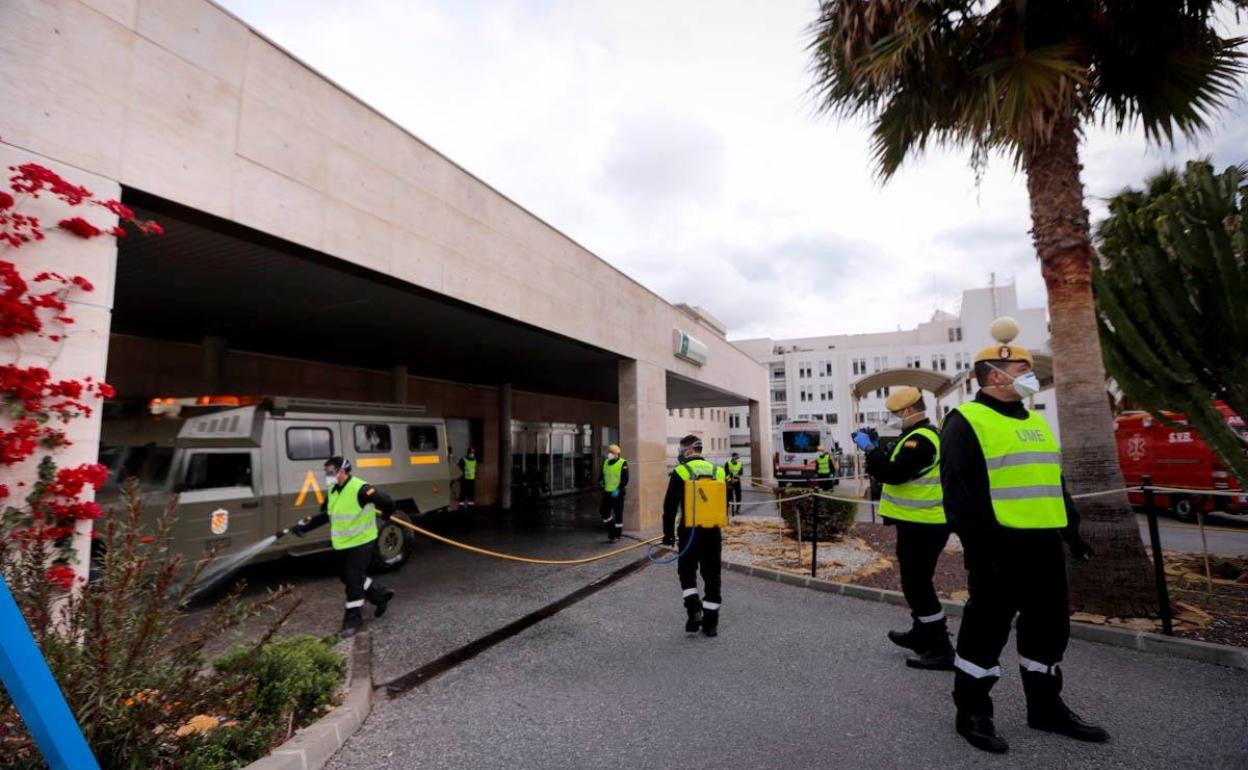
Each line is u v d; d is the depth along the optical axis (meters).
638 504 12.36
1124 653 4.36
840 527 9.95
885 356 60.75
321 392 13.85
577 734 3.30
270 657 3.43
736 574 7.95
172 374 11.22
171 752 2.71
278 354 12.95
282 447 7.70
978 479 3.18
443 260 7.42
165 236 6.14
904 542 4.31
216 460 6.91
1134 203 9.63
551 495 21.69
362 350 12.70
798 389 63.19
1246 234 5.95
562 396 22.83
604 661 4.55
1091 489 5.30
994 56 5.95
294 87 5.62
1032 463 3.11
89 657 2.47
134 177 4.29
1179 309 6.10
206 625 2.94
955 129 6.38
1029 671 3.15
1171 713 3.33
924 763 2.85
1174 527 12.21
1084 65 5.75
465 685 4.13
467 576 8.05
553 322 9.75
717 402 26.06
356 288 8.12
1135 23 5.80
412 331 10.85
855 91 6.79
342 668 3.90
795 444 25.17
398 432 9.59
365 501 5.58
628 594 6.91
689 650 4.75
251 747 2.89
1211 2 5.46
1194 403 6.07
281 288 8.08
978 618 3.08
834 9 6.40
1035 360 10.48
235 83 5.08
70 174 3.91
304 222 5.64
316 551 8.03
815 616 5.71
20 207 3.63
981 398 3.37
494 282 8.37
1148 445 13.98
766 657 4.53
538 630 5.46
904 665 4.28
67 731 1.36
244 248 6.53
